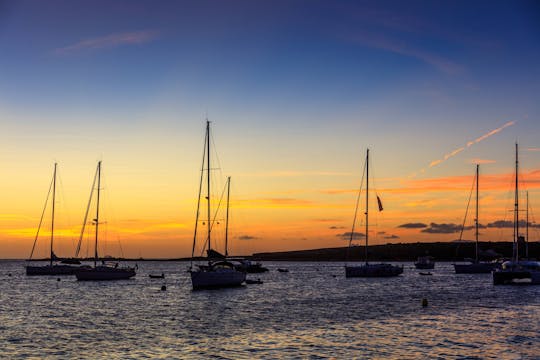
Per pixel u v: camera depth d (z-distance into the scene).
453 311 53.00
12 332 41.53
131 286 96.81
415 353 32.56
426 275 137.50
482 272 128.38
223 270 81.62
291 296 72.50
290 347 34.47
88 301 67.44
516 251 96.56
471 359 31.11
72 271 125.44
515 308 55.44
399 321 45.78
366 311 53.47
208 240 79.88
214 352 33.25
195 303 63.41
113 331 41.75
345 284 100.69
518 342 35.88
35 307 60.41
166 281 113.12
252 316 50.19
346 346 34.62
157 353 33.19
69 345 35.94
